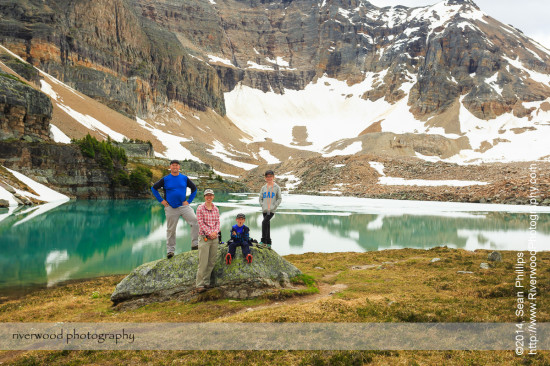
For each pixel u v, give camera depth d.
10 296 19.02
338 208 79.94
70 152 88.06
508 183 94.25
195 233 16.06
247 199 113.50
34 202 71.12
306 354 9.12
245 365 8.77
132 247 35.09
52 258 29.67
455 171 129.00
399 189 117.06
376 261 24.47
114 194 97.25
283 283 15.30
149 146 152.25
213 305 13.38
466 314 11.08
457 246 35.19
